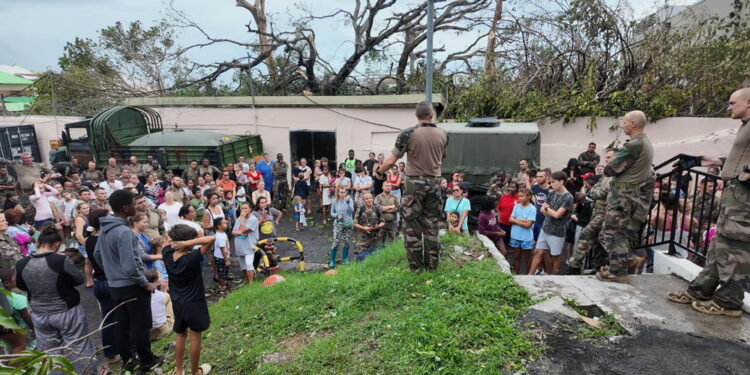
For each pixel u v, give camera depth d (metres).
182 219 7.20
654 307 3.79
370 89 18.03
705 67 11.90
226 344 4.68
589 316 3.75
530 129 10.32
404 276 4.86
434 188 4.55
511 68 14.74
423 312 3.96
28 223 8.73
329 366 3.58
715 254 3.62
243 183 12.40
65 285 4.39
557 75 14.12
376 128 14.86
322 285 5.54
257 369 3.85
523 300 3.98
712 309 3.63
